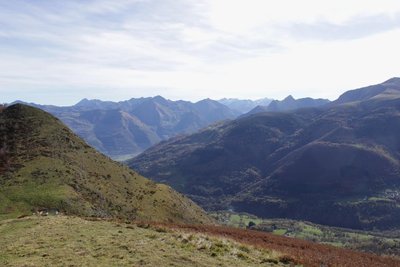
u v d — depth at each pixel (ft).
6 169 289.53
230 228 206.90
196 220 394.32
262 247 123.44
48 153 338.34
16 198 235.61
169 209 373.81
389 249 580.30
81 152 392.27
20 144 348.18
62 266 75.72
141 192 382.22
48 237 104.63
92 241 99.71
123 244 95.81
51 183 271.69
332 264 115.14
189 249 97.91
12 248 93.30
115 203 309.01
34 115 419.95
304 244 172.76
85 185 305.12
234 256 97.55
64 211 233.14
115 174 392.27
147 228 132.67
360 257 159.94
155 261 82.07
